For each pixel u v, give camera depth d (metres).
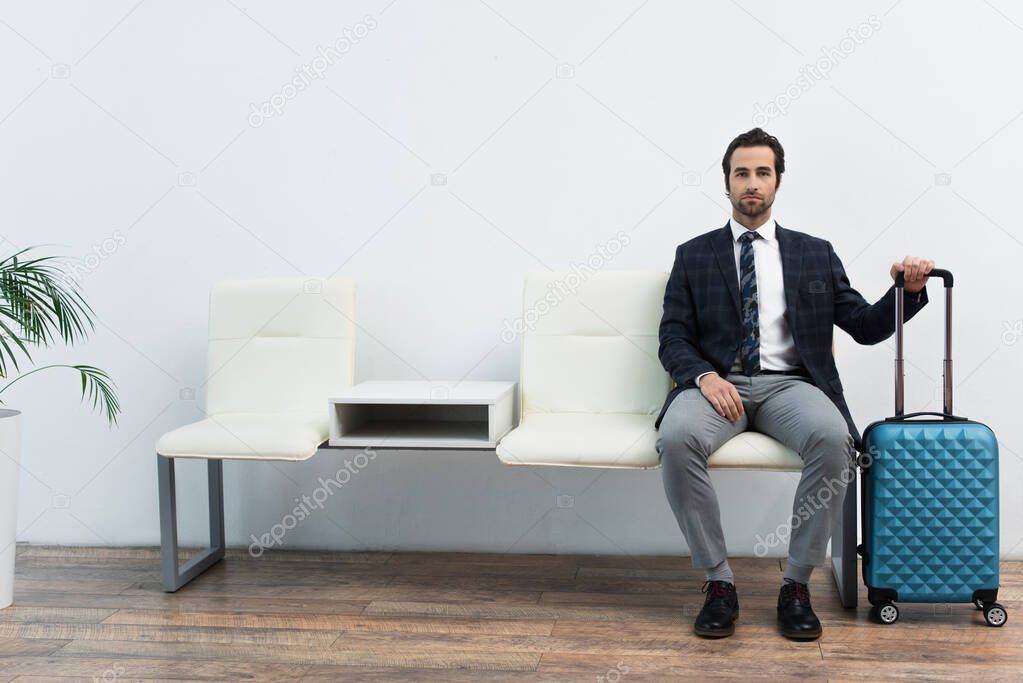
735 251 2.40
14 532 2.36
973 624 2.13
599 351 2.57
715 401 2.16
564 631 2.13
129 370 2.94
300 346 2.67
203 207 2.89
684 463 2.09
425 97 2.80
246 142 2.87
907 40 2.60
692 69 2.69
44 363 2.96
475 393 2.40
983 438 2.08
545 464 2.21
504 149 2.78
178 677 1.89
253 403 2.65
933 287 2.62
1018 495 2.63
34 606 2.36
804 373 2.32
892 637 2.05
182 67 2.88
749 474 2.73
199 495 2.93
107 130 2.91
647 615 2.24
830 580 2.47
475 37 2.77
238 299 2.70
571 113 2.74
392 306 2.84
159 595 2.44
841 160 2.64
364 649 2.03
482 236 2.80
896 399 2.19
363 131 2.82
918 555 2.11
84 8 2.89
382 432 2.47
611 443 2.20
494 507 2.83
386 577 2.59
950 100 2.59
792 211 2.68
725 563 2.14
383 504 2.87
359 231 2.84
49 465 2.97
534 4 2.74
